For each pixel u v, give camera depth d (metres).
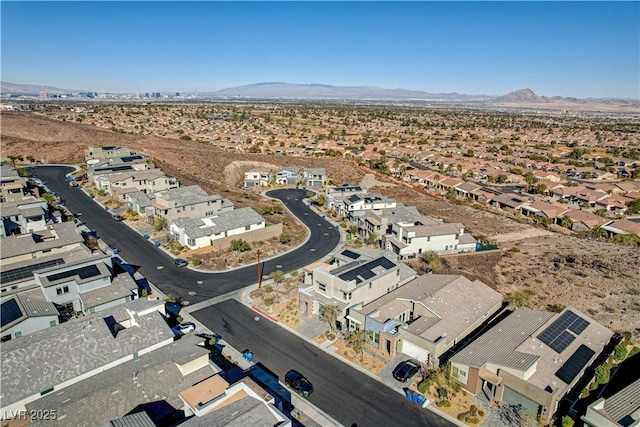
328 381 36.19
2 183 78.62
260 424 25.97
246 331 43.66
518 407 32.84
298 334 43.34
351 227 77.00
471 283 48.38
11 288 45.94
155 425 26.62
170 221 70.88
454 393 34.62
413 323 41.22
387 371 37.66
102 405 28.89
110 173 95.06
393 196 105.69
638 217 99.81
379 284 48.03
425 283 48.62
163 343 36.88
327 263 61.22
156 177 91.50
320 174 117.50
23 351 31.95
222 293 51.78
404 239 65.44
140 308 41.03
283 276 56.81
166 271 57.22
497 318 45.12
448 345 38.97
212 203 79.75
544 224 91.19
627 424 27.89
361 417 32.19
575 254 66.81
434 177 126.25
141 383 31.22
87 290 44.94
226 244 66.56
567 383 33.19
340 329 44.31
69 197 87.75
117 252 62.47
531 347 36.44
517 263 62.62
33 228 62.03
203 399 29.62
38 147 121.81
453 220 87.06
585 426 29.59
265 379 36.22
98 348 34.16
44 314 40.00
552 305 49.72
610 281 56.00
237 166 125.56
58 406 28.09
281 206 92.75
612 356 38.69
